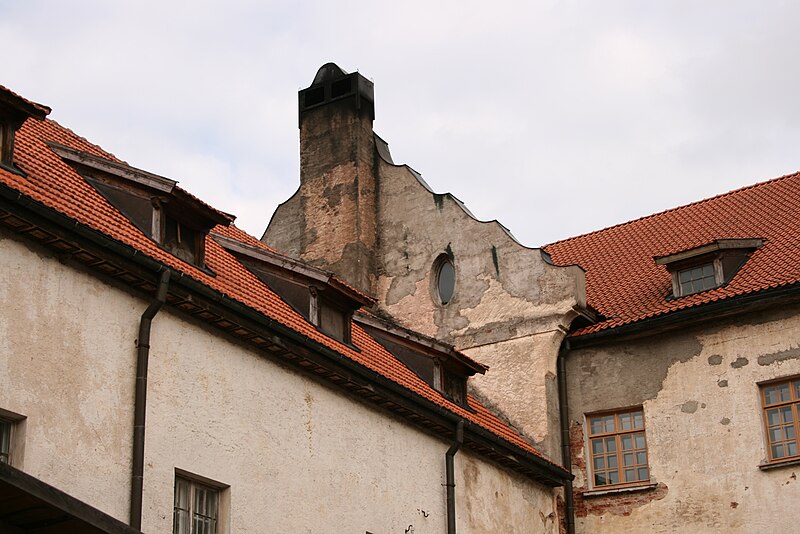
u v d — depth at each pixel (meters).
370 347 23.09
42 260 15.25
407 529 20.86
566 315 26.02
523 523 24.08
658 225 30.58
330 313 21.42
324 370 19.38
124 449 15.75
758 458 23.77
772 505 23.36
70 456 14.95
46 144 18.75
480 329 27.08
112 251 15.83
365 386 20.17
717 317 24.86
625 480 25.28
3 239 14.78
